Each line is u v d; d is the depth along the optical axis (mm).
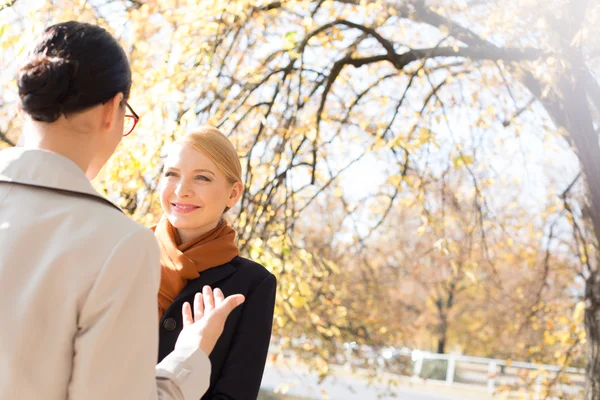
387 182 6504
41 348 977
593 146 5379
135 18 4586
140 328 1019
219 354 1742
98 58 1101
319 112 5574
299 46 5145
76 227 1033
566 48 4875
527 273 11281
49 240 1023
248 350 1759
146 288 1041
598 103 5395
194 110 4480
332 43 5949
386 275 13148
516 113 6051
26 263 1008
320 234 8547
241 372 1727
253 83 5043
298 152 5289
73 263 1003
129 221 1073
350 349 10445
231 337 1773
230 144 1938
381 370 11805
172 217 1883
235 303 1308
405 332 14164
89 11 4660
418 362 17469
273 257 4754
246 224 4836
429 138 5293
